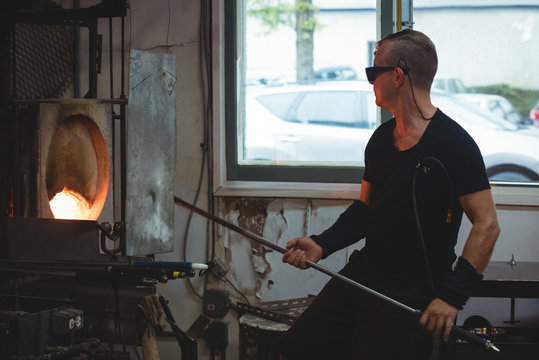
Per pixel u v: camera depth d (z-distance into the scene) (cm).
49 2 277
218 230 316
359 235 212
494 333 266
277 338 230
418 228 176
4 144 248
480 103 334
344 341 200
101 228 213
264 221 313
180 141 318
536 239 300
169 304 322
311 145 332
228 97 317
